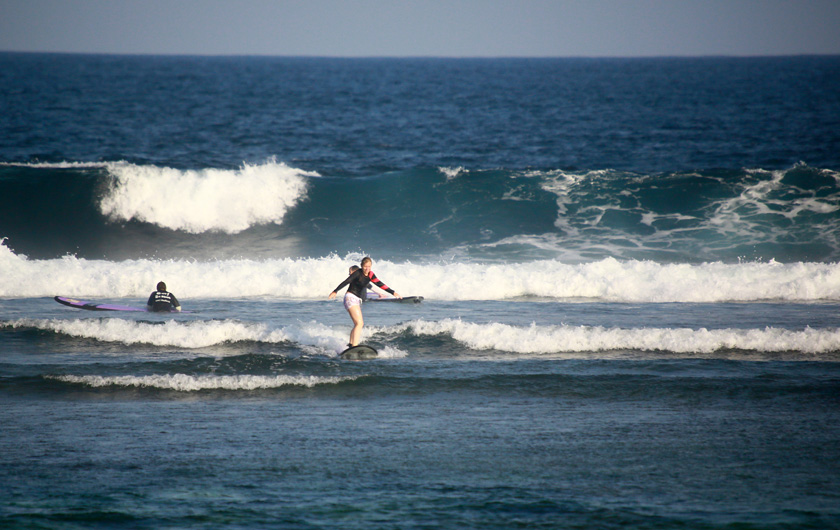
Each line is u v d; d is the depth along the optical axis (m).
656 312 49.53
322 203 81.81
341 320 46.84
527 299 54.34
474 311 49.84
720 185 82.38
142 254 71.19
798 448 25.55
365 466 23.50
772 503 20.23
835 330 41.47
